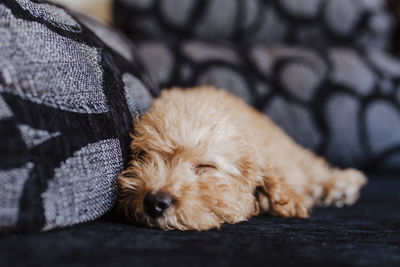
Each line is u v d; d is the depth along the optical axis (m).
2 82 0.65
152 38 2.18
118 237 0.68
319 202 1.49
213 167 1.01
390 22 2.29
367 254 0.68
